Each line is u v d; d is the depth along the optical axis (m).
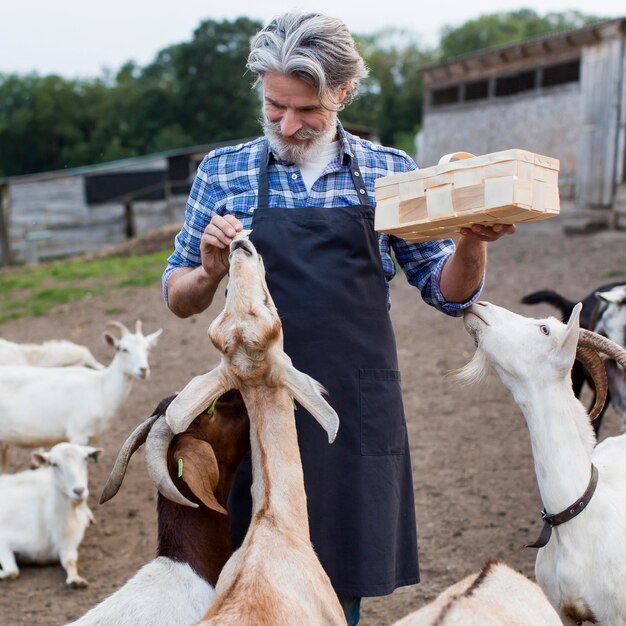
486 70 19.06
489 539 5.11
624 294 5.93
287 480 2.30
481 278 2.85
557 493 3.00
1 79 64.31
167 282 2.88
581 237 15.42
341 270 2.72
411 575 2.92
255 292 2.28
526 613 2.36
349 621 2.86
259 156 2.84
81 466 5.25
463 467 6.25
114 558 5.40
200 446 2.50
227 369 2.28
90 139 60.31
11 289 16.34
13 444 6.76
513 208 2.28
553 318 3.09
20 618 4.66
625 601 2.97
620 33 15.27
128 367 6.75
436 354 9.40
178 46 55.75
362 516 2.72
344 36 2.61
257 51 2.61
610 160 15.60
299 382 2.25
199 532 2.65
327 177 2.81
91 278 16.47
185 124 55.91
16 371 6.84
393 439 2.80
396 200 2.55
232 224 2.48
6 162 62.09
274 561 2.18
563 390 3.01
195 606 2.54
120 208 26.92
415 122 55.44
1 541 5.30
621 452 3.55
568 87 16.62
